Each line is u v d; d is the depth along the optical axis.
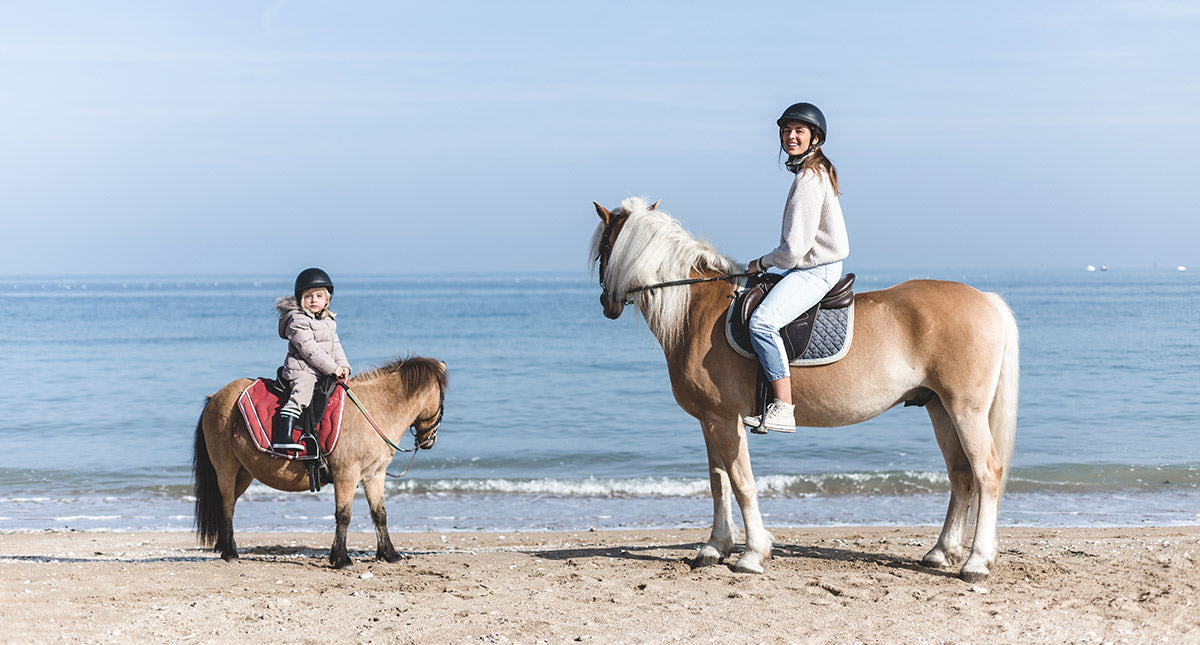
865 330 5.74
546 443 16.42
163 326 51.50
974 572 5.86
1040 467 13.32
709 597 5.60
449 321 54.97
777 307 5.67
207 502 7.07
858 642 4.71
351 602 5.56
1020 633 4.82
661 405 20.89
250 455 6.59
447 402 21.36
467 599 5.65
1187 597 5.46
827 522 10.21
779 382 5.67
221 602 5.54
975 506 6.28
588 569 6.63
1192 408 19.02
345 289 158.62
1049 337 37.56
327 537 9.30
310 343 6.48
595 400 21.67
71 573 6.56
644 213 6.27
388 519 10.75
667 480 13.00
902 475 12.73
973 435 5.67
